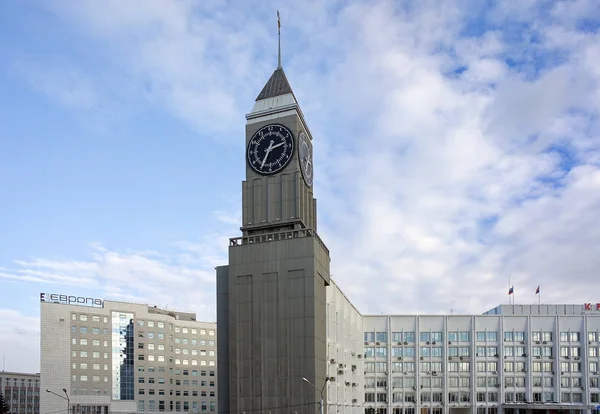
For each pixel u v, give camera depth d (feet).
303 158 306.55
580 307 504.02
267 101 310.86
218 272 298.15
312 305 265.95
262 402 264.72
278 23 329.31
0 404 576.20
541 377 473.26
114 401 511.81
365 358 474.90
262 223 294.87
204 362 606.14
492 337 481.05
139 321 550.36
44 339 484.74
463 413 476.54
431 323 483.92
